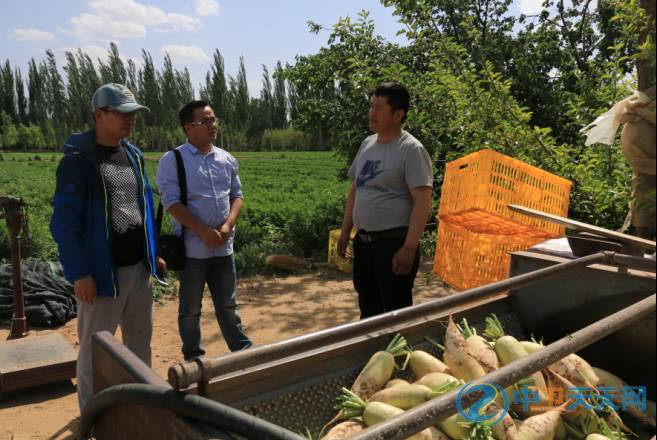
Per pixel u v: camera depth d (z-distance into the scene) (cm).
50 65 9156
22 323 550
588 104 654
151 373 160
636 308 192
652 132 113
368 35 908
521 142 591
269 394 192
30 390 419
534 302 284
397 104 343
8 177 3183
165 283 365
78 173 298
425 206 340
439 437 184
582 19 1146
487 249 402
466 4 1089
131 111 303
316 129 1050
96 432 193
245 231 1122
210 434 131
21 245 895
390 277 356
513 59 998
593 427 213
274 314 623
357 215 364
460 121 633
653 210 114
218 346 518
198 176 394
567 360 226
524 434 195
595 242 266
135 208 324
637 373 239
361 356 225
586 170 555
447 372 225
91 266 305
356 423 192
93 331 315
